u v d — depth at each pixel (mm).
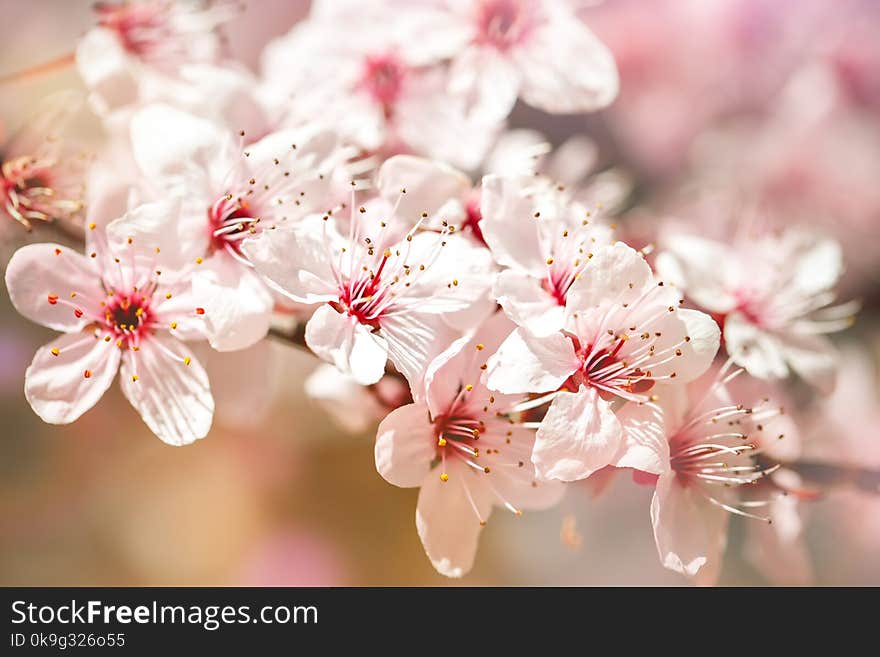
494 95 313
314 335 283
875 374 368
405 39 315
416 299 289
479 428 289
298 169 295
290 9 397
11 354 379
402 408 285
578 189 341
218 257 290
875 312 374
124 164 308
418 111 317
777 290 309
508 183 292
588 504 430
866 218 380
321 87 316
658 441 284
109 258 290
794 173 383
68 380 288
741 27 400
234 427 399
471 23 316
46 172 305
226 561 399
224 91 312
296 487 405
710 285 307
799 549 309
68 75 332
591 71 314
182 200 290
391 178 295
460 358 288
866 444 341
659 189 405
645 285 286
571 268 291
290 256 286
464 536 287
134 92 311
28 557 387
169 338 289
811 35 397
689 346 287
